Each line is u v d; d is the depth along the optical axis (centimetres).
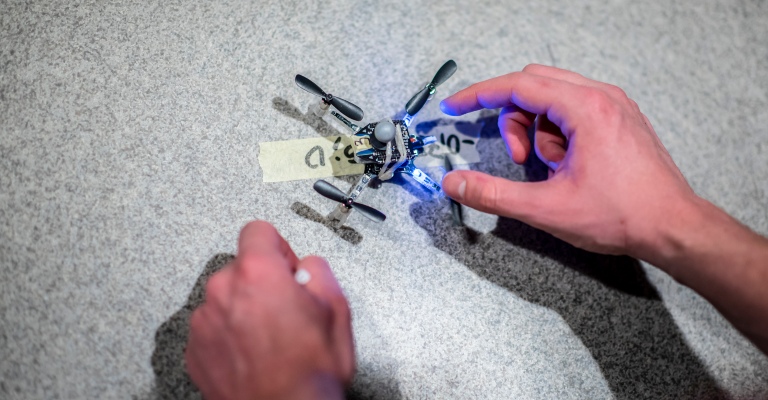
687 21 59
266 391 40
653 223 45
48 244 48
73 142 50
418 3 56
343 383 42
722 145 57
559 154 50
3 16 51
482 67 56
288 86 53
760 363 53
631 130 46
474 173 46
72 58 51
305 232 50
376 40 55
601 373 51
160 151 50
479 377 50
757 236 45
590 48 58
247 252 42
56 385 46
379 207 52
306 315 41
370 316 50
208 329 42
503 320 51
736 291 45
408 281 51
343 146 52
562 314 52
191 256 49
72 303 47
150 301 48
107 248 48
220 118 51
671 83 58
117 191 49
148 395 47
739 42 60
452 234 52
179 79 52
